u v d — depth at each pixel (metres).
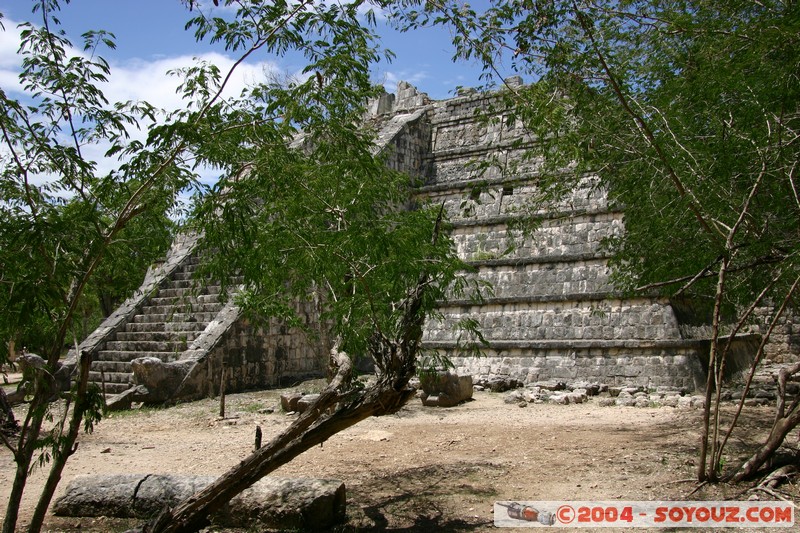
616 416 14.14
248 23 6.17
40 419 5.96
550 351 18.69
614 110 9.52
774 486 8.07
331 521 7.33
